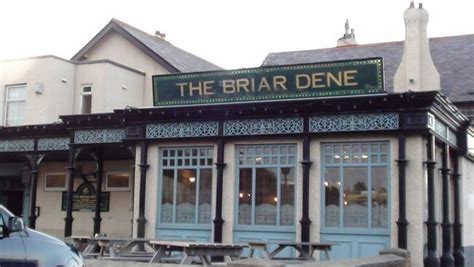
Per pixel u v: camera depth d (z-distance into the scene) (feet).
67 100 78.23
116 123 61.82
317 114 51.62
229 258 45.73
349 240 49.90
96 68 77.71
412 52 63.77
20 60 78.89
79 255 33.19
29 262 30.60
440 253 53.36
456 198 59.06
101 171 68.28
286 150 53.21
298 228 51.44
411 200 48.19
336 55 86.43
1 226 30.58
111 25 83.61
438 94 47.39
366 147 50.55
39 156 70.18
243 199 54.13
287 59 88.69
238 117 54.49
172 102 57.62
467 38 84.07
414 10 64.18
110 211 73.72
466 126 59.88
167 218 56.85
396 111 48.96
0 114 79.05
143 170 57.72
